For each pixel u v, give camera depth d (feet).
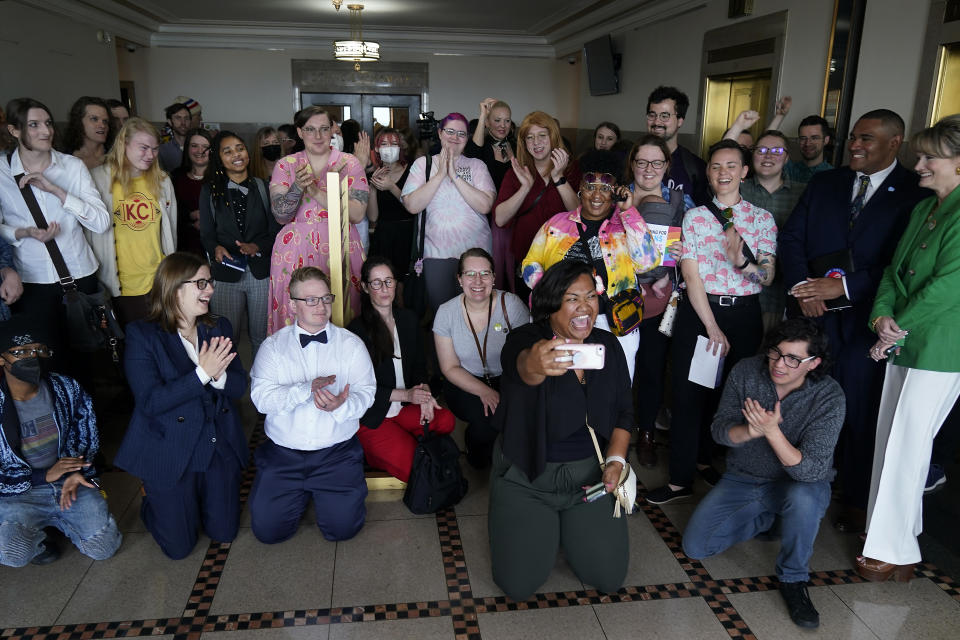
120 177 11.46
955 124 7.50
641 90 26.96
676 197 10.36
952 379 7.93
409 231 17.03
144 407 8.36
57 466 8.29
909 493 8.20
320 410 8.86
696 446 10.27
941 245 7.85
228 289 12.57
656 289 10.28
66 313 10.85
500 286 12.93
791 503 7.93
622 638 7.52
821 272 9.49
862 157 9.17
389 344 10.28
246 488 10.67
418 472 9.65
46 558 8.64
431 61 35.73
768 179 11.64
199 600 8.01
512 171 12.15
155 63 33.65
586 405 7.79
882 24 14.25
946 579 8.64
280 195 11.18
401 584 8.38
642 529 9.70
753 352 10.16
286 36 33.83
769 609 8.03
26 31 22.85
